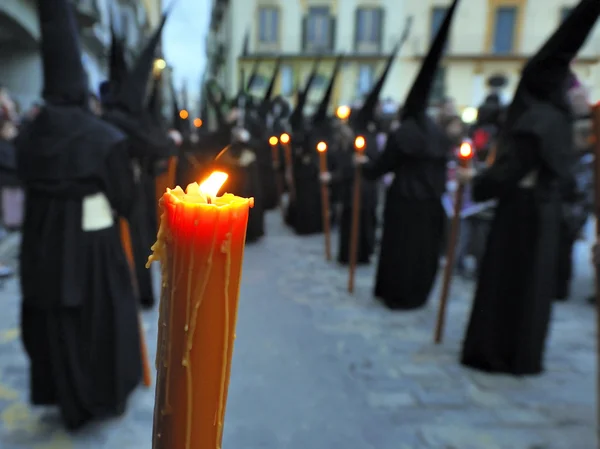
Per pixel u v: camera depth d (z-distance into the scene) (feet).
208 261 1.34
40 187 6.73
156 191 13.41
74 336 6.95
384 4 67.31
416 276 12.83
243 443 7.08
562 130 8.48
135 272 12.16
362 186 17.19
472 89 69.41
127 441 7.04
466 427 7.66
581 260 18.07
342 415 7.90
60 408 7.11
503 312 9.28
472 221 15.80
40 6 6.73
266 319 11.93
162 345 1.46
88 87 7.25
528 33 68.03
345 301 13.57
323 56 66.74
